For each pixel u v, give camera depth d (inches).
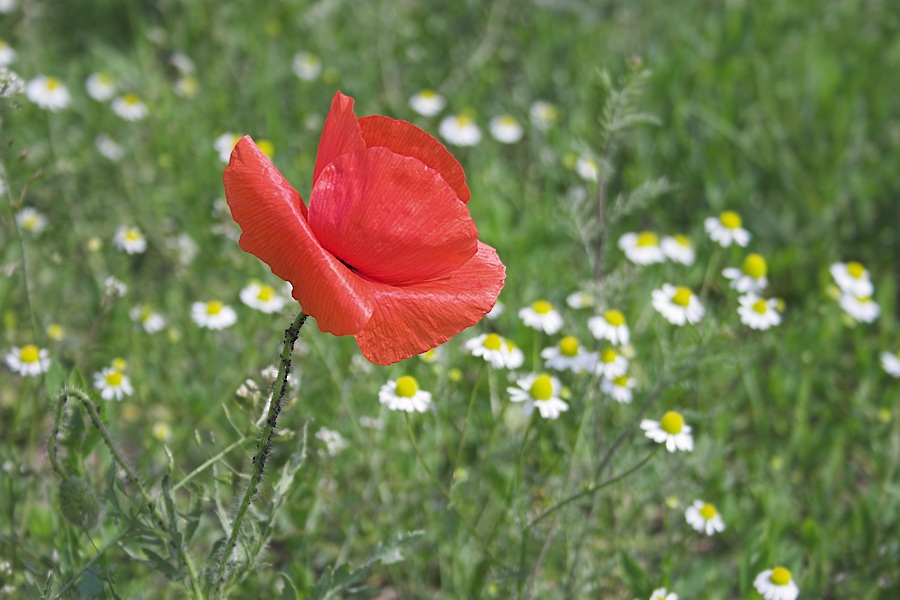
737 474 46.5
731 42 58.8
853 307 48.1
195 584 37.4
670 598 40.8
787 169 54.5
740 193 53.1
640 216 54.3
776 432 47.5
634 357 46.7
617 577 43.1
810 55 57.7
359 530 44.4
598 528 43.2
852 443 47.7
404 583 43.9
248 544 37.6
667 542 43.5
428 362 43.6
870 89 58.1
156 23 64.5
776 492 45.2
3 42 53.4
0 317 46.3
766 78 57.4
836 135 54.9
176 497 44.6
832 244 52.7
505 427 45.4
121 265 48.3
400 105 58.1
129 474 37.3
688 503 43.8
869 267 52.8
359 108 57.7
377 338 34.4
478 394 44.9
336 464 43.8
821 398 48.8
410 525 43.9
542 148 55.7
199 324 46.1
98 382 43.2
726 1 64.1
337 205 34.3
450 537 42.9
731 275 46.1
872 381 48.3
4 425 46.1
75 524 37.5
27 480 43.3
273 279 46.0
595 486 40.3
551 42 61.4
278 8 63.7
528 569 41.4
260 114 55.8
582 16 66.2
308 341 44.9
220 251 49.9
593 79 57.1
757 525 44.4
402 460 44.6
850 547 44.2
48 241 49.4
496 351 41.9
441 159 35.1
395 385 41.2
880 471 45.9
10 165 45.5
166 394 47.1
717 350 44.1
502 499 42.9
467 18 66.4
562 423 44.3
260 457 36.1
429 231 34.3
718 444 44.8
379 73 60.6
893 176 54.2
